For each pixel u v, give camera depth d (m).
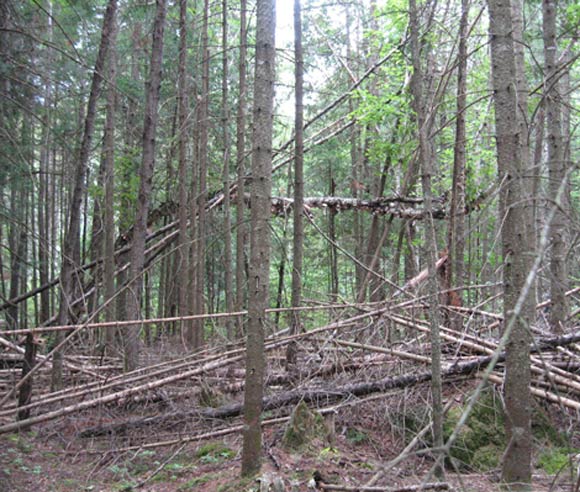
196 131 10.43
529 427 3.41
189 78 11.45
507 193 3.47
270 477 3.75
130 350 7.02
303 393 5.44
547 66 6.41
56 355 6.51
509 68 3.54
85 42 9.05
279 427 5.14
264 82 3.84
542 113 7.26
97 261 10.34
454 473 4.58
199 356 7.21
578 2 7.40
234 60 13.15
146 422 5.52
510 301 3.44
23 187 9.31
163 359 7.81
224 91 9.58
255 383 3.95
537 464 4.48
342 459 4.40
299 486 3.88
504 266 3.48
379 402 5.37
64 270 6.74
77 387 6.05
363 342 6.30
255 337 3.92
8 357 7.60
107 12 6.68
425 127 4.09
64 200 14.41
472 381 5.39
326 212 14.81
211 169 12.22
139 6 8.74
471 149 9.75
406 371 5.68
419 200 9.75
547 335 5.69
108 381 6.14
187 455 5.02
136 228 7.23
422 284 7.46
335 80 14.09
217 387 6.35
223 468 4.51
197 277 9.86
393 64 10.34
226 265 9.47
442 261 8.38
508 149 3.50
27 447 5.20
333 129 13.88
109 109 8.27
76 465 4.92
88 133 6.73
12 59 6.64
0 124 6.87
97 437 5.48
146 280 13.45
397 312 6.88
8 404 6.14
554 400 4.86
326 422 4.71
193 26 10.42
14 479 4.47
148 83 7.39
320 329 6.31
